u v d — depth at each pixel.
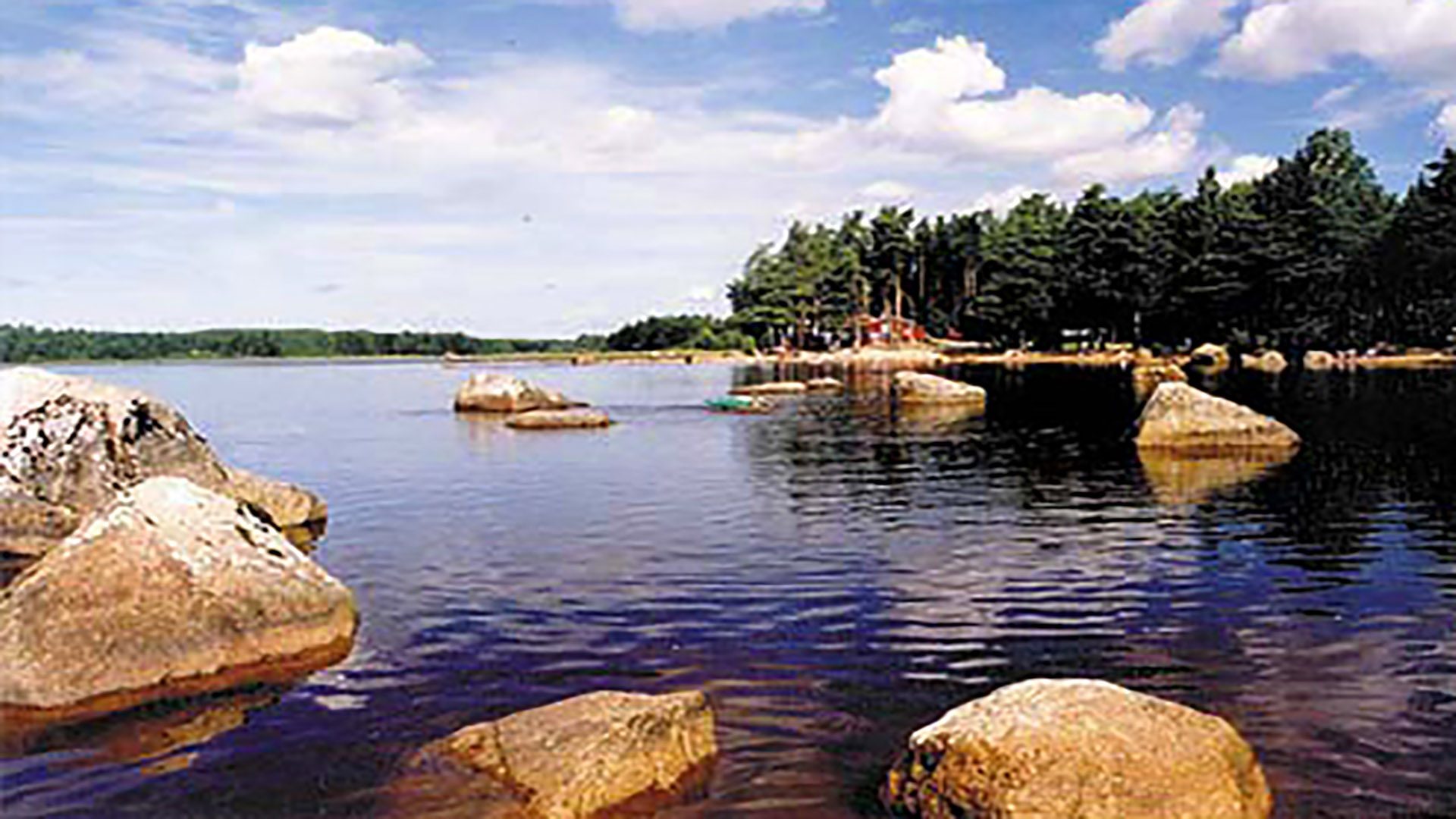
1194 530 18.84
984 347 123.81
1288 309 91.00
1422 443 30.78
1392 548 17.14
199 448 20.78
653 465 29.19
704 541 18.38
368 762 9.28
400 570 16.45
